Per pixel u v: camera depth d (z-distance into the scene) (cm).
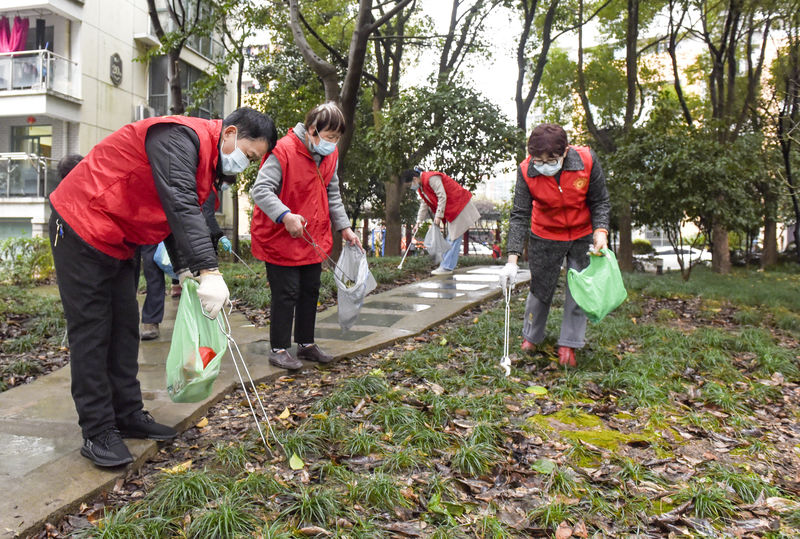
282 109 1326
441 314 613
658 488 247
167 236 265
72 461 250
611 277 383
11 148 1894
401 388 363
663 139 1002
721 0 1467
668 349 466
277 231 389
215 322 263
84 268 242
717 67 1498
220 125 260
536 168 396
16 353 471
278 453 270
